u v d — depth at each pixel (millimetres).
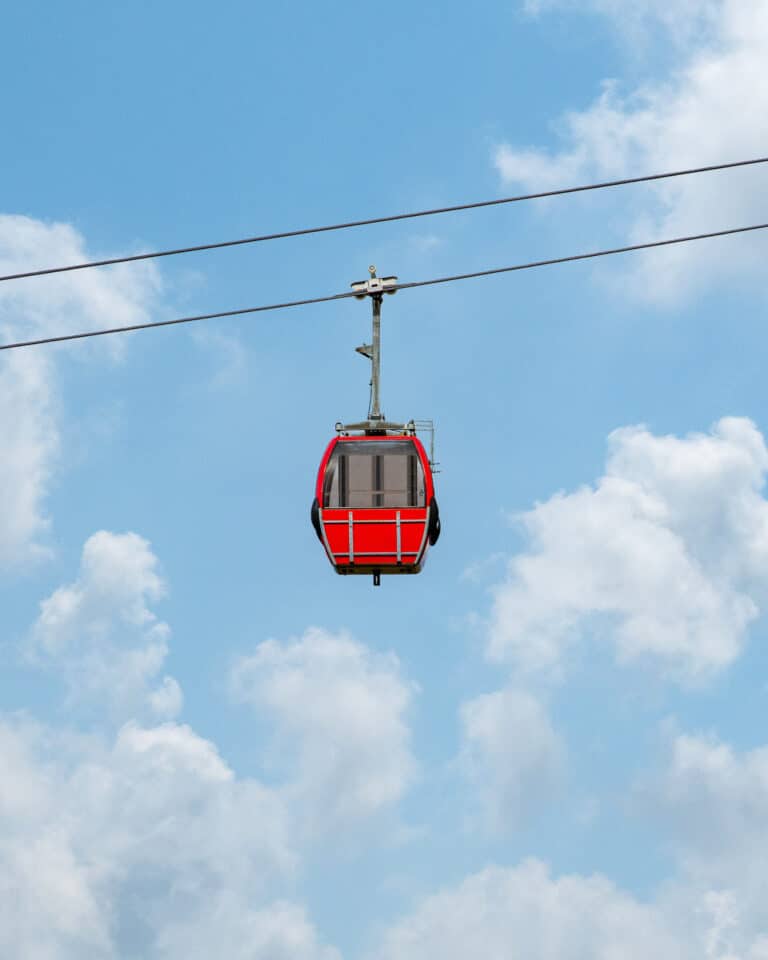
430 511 43906
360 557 43781
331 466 44219
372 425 45062
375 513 43844
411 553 43750
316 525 44438
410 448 44344
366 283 42312
